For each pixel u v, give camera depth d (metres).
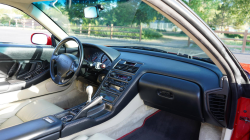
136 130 1.91
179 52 1.93
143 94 1.72
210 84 1.42
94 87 2.24
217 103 1.40
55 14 2.10
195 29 0.86
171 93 1.55
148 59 1.87
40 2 1.94
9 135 0.99
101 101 1.49
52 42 2.22
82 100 2.33
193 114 1.56
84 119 1.31
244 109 1.30
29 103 1.72
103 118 1.46
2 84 1.69
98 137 1.22
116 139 1.67
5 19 4.99
